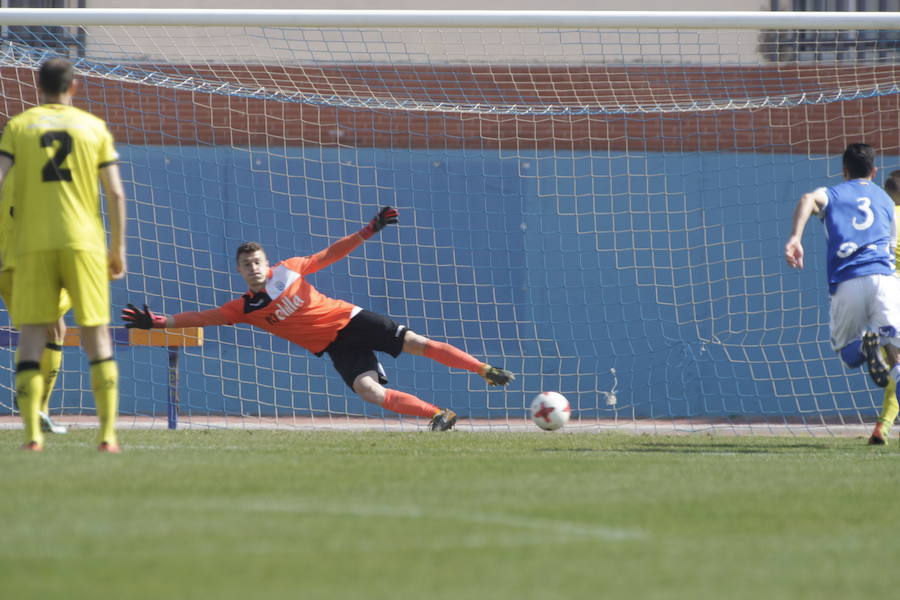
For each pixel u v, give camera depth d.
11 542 11.53
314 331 29.38
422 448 23.80
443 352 29.70
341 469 18.08
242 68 41.25
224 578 10.10
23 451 19.47
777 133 41.53
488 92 41.25
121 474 16.55
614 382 41.50
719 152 41.59
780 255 41.47
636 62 41.94
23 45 39.09
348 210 41.69
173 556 10.97
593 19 32.84
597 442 26.88
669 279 41.62
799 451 24.80
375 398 29.47
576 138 41.50
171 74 40.78
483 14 32.72
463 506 14.27
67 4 45.38
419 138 41.59
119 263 19.91
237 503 14.12
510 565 10.87
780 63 41.31
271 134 41.56
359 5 46.84
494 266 41.62
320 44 42.06
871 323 25.08
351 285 41.53
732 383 41.56
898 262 27.66
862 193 25.50
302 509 13.76
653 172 41.53
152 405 41.03
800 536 12.70
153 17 32.84
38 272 18.92
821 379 41.34
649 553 11.58
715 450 24.78
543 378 41.44
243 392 41.09
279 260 41.50
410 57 41.97
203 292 41.38
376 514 13.50
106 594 9.45
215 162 41.31
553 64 41.47
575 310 41.66
